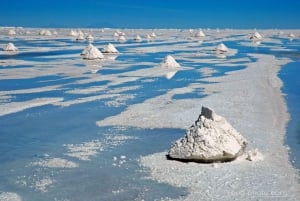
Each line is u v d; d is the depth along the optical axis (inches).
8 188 321.7
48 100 655.8
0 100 651.5
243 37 3491.6
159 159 386.9
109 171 357.7
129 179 339.9
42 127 498.9
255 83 826.2
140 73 1004.6
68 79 890.7
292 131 484.7
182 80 887.1
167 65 1135.0
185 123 514.6
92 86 797.9
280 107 612.4
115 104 629.3
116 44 2295.8
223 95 697.0
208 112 399.5
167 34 4301.2
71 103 636.7
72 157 393.4
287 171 356.2
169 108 596.7
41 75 951.0
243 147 398.9
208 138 378.9
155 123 516.1
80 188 322.3
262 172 352.5
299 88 778.8
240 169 359.3
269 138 453.4
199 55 1553.9
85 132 478.9
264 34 4242.1
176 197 305.4
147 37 3196.4
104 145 430.3
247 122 518.3
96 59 1344.7
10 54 1542.8
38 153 404.8
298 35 4001.0
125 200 301.3
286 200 299.1
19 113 568.4
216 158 374.3
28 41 2529.5
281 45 2256.4
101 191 316.8
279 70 1073.5
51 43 2333.9
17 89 754.8
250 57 1453.0
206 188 320.2
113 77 926.4
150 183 331.6
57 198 304.5
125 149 417.4
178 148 386.9
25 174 350.6
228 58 1423.5
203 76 954.1
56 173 353.1
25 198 303.9
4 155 398.0
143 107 604.4
